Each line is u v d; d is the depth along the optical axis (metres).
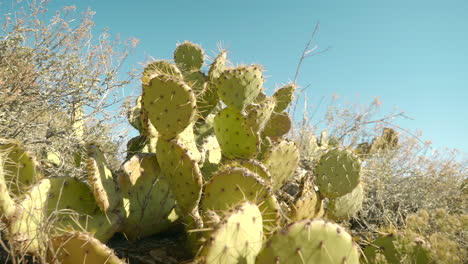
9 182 2.34
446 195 4.33
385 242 2.31
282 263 1.66
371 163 4.54
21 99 3.61
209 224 2.00
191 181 2.48
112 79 3.92
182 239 2.75
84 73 3.86
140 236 2.71
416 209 4.19
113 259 1.80
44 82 3.79
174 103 2.48
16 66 3.59
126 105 3.99
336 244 1.70
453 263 2.15
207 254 1.64
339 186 2.98
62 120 3.93
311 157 4.91
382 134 5.54
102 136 3.87
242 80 3.14
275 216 2.25
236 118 3.25
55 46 3.92
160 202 2.75
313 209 2.95
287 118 4.18
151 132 2.96
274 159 3.03
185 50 4.43
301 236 1.68
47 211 2.25
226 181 2.34
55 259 1.83
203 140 4.00
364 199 3.91
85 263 1.81
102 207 2.36
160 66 3.46
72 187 2.41
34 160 2.48
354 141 5.55
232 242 1.70
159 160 2.61
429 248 2.23
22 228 2.05
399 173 4.57
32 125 3.56
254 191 2.28
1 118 3.42
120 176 2.59
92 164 2.34
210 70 3.76
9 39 3.58
